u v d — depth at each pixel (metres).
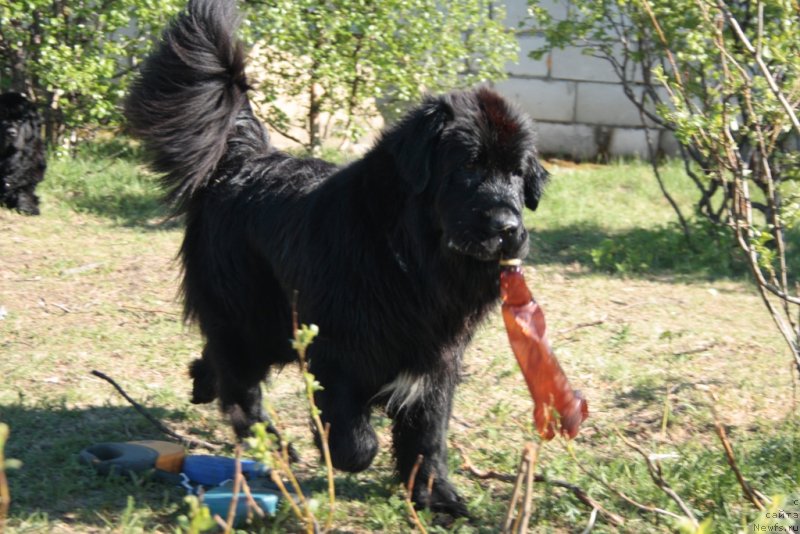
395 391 3.36
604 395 4.09
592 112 8.53
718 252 5.73
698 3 3.49
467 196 3.24
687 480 3.50
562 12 8.27
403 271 3.31
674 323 4.72
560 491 3.47
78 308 4.57
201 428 3.81
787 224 3.57
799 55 3.56
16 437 3.64
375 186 3.34
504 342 4.47
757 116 3.62
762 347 4.48
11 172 5.80
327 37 6.55
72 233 5.66
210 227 3.65
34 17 6.29
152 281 4.89
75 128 7.33
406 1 6.55
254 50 7.00
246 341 3.65
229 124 3.69
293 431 3.78
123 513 3.31
